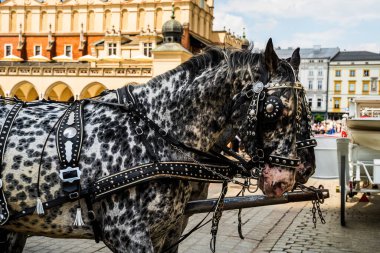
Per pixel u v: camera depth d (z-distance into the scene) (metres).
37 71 37.84
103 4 53.28
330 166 8.94
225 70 2.98
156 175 2.84
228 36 56.44
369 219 8.71
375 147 8.20
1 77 38.22
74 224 2.86
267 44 2.82
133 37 50.25
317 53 88.62
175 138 2.99
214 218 3.29
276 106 2.75
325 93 85.88
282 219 8.66
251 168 3.04
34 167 2.91
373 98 10.53
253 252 6.30
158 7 51.31
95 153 2.89
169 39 27.03
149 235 2.86
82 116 3.05
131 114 3.01
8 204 2.94
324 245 6.74
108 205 2.85
